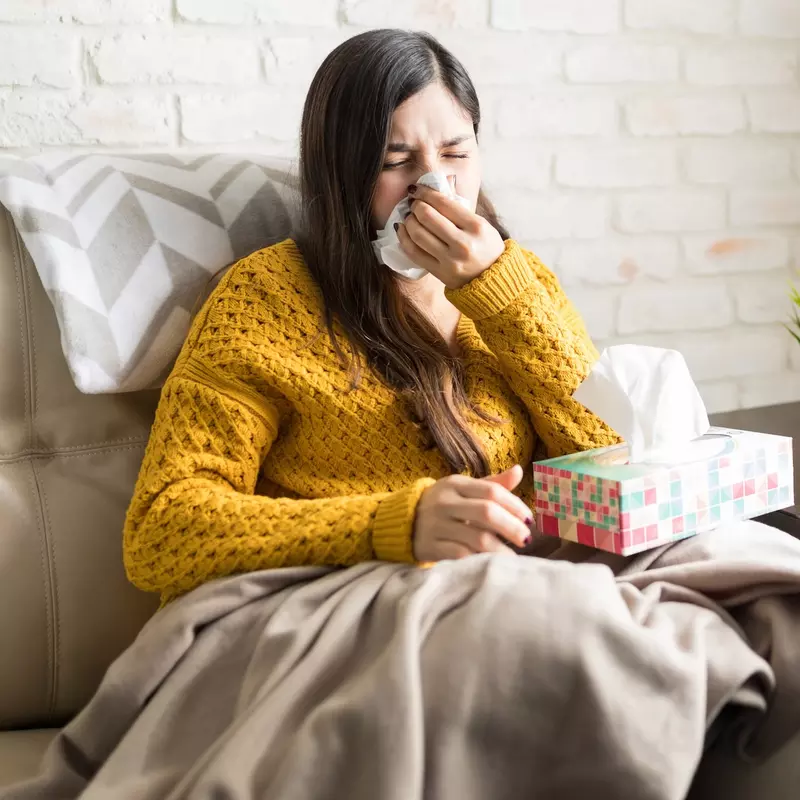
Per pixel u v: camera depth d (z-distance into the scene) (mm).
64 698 1100
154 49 1374
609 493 884
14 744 1017
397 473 1099
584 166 1639
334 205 1096
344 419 1090
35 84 1326
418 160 1075
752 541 919
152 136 1392
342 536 944
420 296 1185
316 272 1127
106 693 886
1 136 1321
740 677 747
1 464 1109
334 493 1099
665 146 1691
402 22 1492
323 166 1102
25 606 1080
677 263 1737
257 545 954
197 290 1176
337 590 881
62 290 1096
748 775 758
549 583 791
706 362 1787
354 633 810
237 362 1066
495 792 732
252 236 1233
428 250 1057
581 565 838
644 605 820
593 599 768
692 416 969
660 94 1671
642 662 731
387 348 1097
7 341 1124
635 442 941
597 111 1632
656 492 896
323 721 715
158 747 830
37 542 1098
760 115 1750
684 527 922
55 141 1348
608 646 739
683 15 1661
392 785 684
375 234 1114
